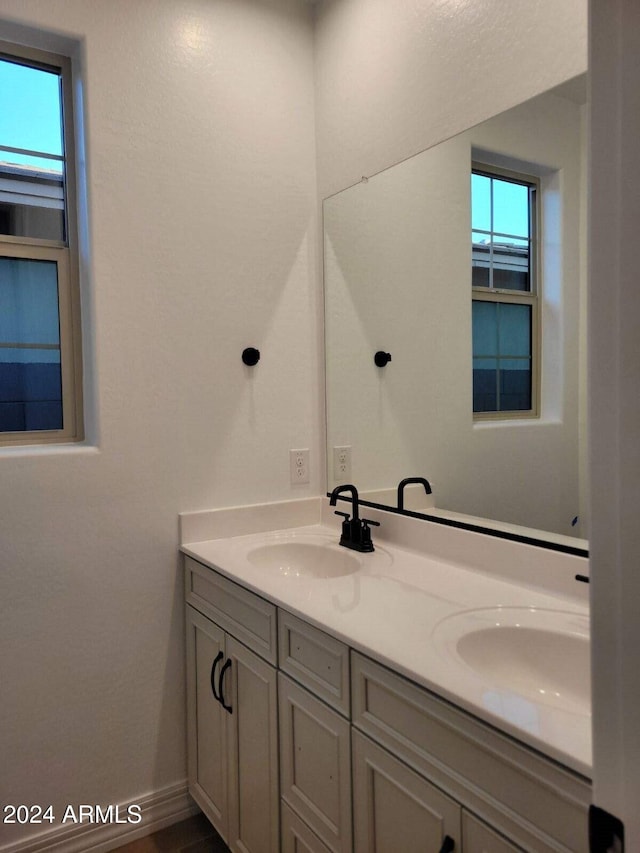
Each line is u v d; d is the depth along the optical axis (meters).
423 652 1.13
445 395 1.75
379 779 1.17
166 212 1.92
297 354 2.19
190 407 1.99
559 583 1.42
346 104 2.06
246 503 2.10
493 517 1.61
